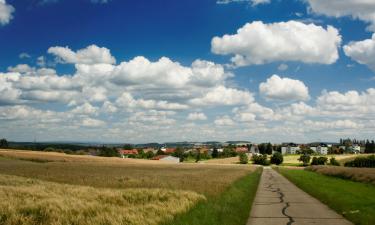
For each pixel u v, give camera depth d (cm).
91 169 6569
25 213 1303
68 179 3984
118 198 1838
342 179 4856
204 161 19850
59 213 1327
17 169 5822
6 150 12762
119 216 1317
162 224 1326
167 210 1566
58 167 6862
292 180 5091
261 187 3938
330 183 3988
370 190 3058
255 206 2231
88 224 1223
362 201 2244
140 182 3612
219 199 2142
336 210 2033
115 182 3606
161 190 2216
